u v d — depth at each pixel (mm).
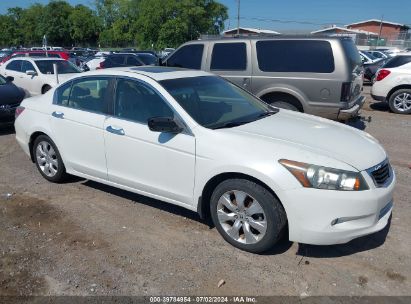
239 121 4094
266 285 3238
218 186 3705
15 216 4441
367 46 49812
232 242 3758
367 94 15219
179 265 3506
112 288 3213
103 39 74875
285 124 4113
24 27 88188
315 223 3285
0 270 3451
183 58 8297
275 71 7336
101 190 5145
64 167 5145
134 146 4188
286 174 3299
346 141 3746
